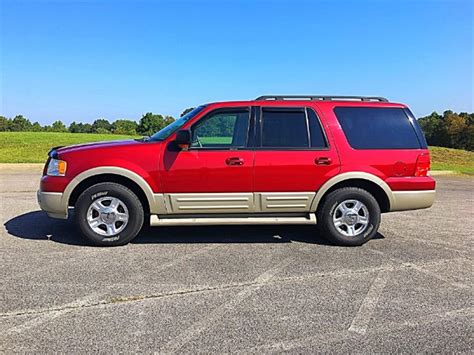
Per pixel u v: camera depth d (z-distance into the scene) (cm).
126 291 402
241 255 528
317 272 467
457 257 532
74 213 554
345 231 581
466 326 338
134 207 554
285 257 522
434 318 353
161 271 462
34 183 1215
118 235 554
